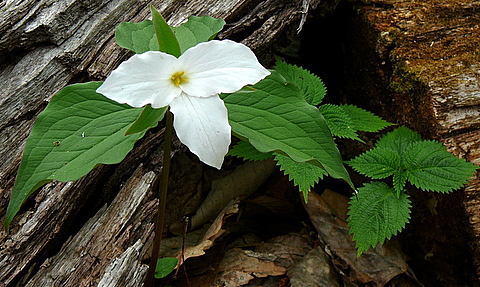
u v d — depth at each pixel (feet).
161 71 1.48
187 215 2.26
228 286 2.02
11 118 1.90
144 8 2.07
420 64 2.15
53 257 1.80
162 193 1.73
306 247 2.19
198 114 1.48
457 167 1.96
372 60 2.36
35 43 1.98
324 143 1.66
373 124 2.19
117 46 1.99
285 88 1.70
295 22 2.24
